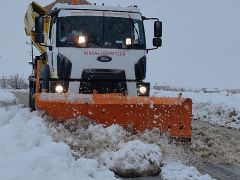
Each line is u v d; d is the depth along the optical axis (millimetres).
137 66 10758
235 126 13227
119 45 10703
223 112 15055
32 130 7699
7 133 7594
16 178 5469
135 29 10906
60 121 8516
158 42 11078
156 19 11195
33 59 14406
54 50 10641
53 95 8539
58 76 10445
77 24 10641
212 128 11945
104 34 10688
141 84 10711
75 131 8242
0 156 6441
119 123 8461
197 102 18188
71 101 8406
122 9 10977
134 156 6840
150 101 8312
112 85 10539
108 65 10578
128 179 6688
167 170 6938
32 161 6086
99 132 7766
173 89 34781
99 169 6582
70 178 5754
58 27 10562
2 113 9320
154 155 6988
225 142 9672
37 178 5598
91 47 10547
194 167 7152
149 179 6691
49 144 6867
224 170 7469
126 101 8320
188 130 8359
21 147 6961
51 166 6031
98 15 10773
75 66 10422
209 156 8352
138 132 8469
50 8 14305
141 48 10852
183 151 8195
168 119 8391
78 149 7453
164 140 8039
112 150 7324
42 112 8648
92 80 10430
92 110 8383
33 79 13547
